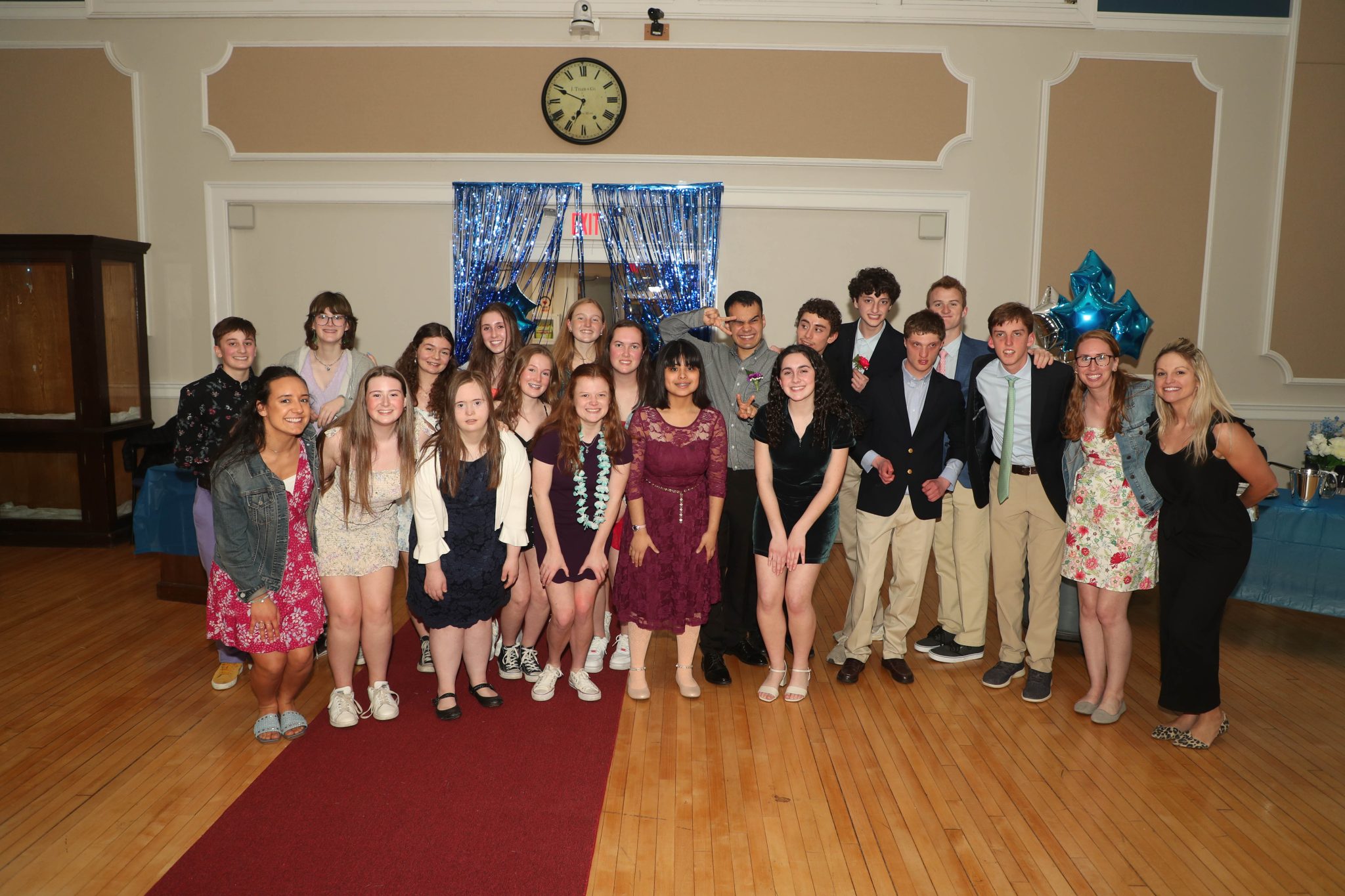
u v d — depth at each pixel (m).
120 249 5.66
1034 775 2.78
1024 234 5.80
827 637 4.09
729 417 3.54
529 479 3.08
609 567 3.56
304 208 5.91
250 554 2.73
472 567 3.02
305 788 2.60
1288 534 3.91
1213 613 2.90
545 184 5.77
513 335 3.71
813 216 5.87
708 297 5.84
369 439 2.86
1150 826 2.49
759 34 5.69
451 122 5.76
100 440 5.54
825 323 3.55
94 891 2.12
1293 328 5.84
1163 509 2.99
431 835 2.37
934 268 5.91
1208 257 5.78
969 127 5.71
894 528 3.48
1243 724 3.20
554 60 5.70
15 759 2.78
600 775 2.71
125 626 4.08
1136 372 5.89
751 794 2.63
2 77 5.84
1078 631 4.03
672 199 5.79
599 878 2.21
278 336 6.01
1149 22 5.62
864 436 3.40
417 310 5.98
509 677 3.47
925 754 2.91
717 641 3.55
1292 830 2.48
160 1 5.71
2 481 5.60
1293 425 5.93
